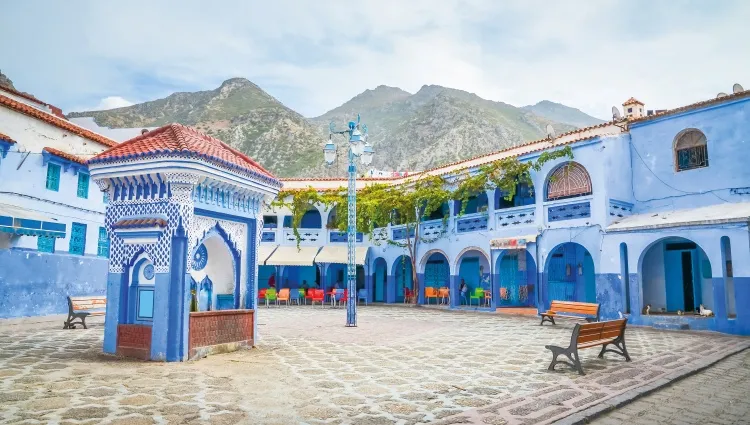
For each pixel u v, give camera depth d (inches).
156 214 446.3
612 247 804.6
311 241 1386.6
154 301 432.5
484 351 501.7
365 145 789.9
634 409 295.4
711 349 515.5
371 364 424.8
